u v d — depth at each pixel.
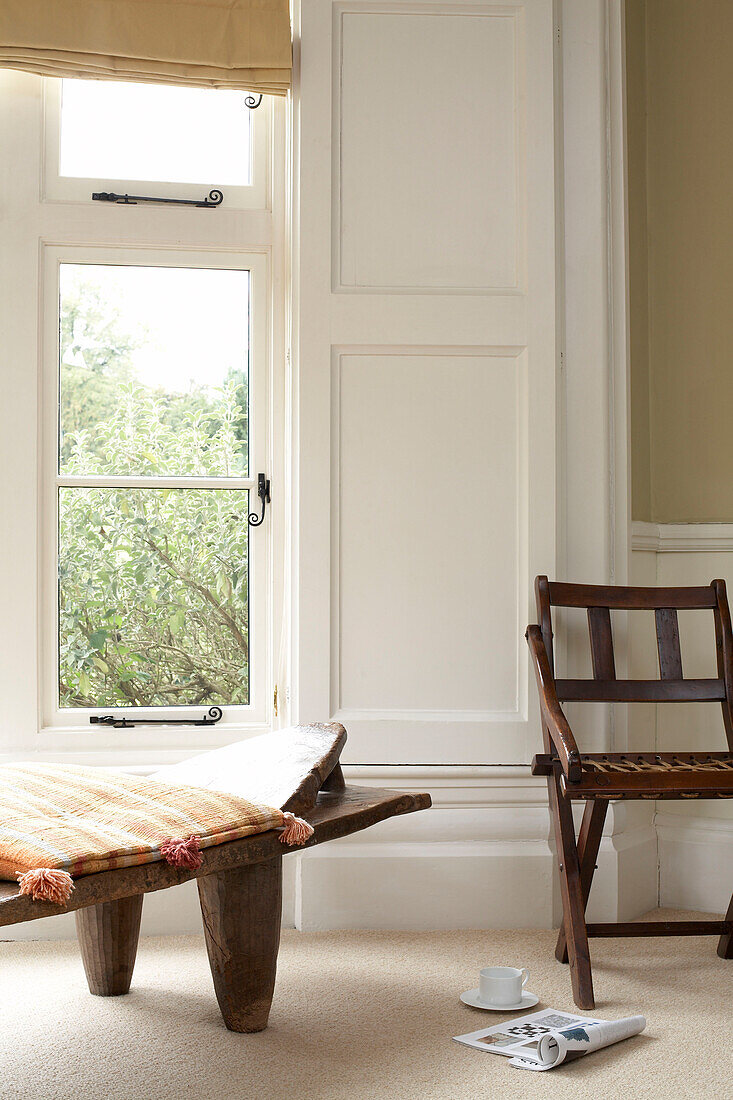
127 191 2.89
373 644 2.75
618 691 2.54
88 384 2.89
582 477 2.84
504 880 2.71
